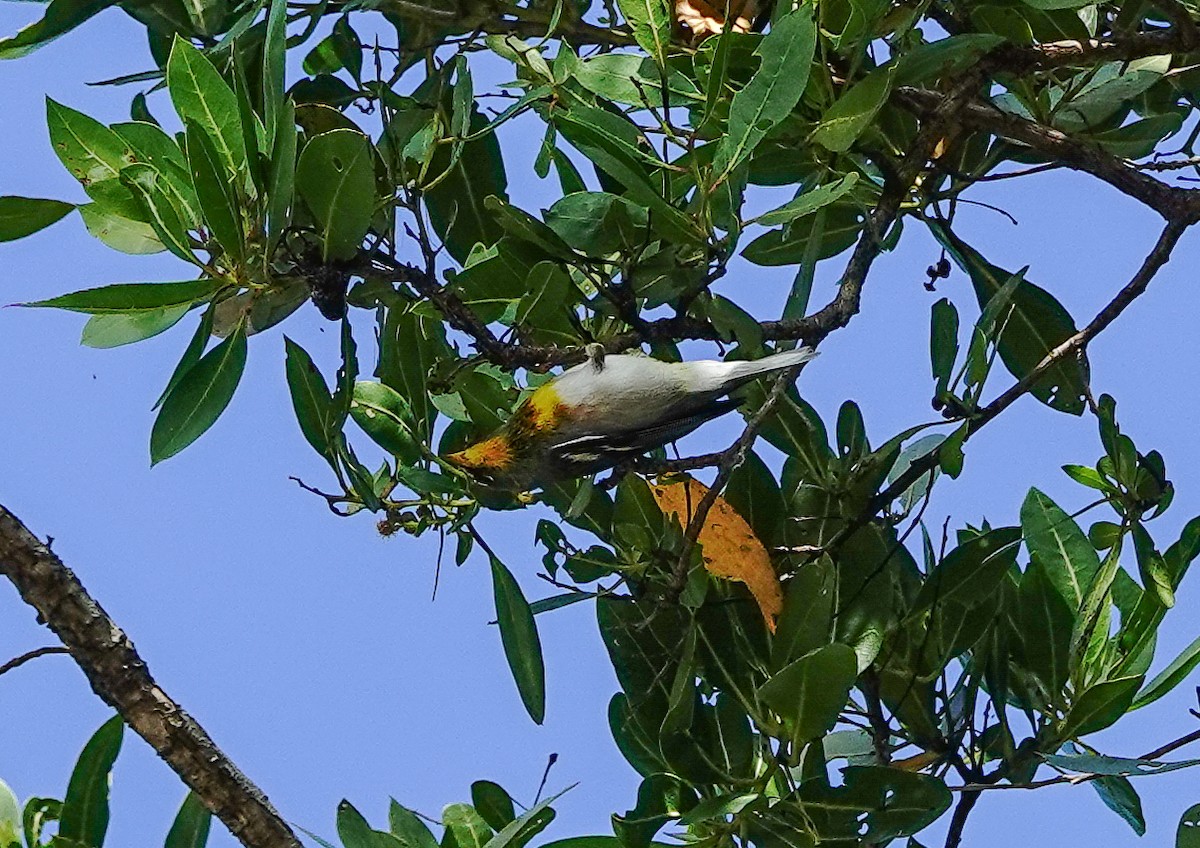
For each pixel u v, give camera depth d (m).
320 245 3.71
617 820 4.30
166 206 3.61
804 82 3.86
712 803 4.16
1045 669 4.70
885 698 4.76
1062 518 4.83
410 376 4.47
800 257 5.47
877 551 4.69
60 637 3.71
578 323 4.20
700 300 4.27
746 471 4.70
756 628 4.53
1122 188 5.00
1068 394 5.18
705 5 4.66
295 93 4.84
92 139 3.82
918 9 4.49
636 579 4.46
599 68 4.56
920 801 4.21
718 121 4.16
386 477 4.56
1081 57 4.79
